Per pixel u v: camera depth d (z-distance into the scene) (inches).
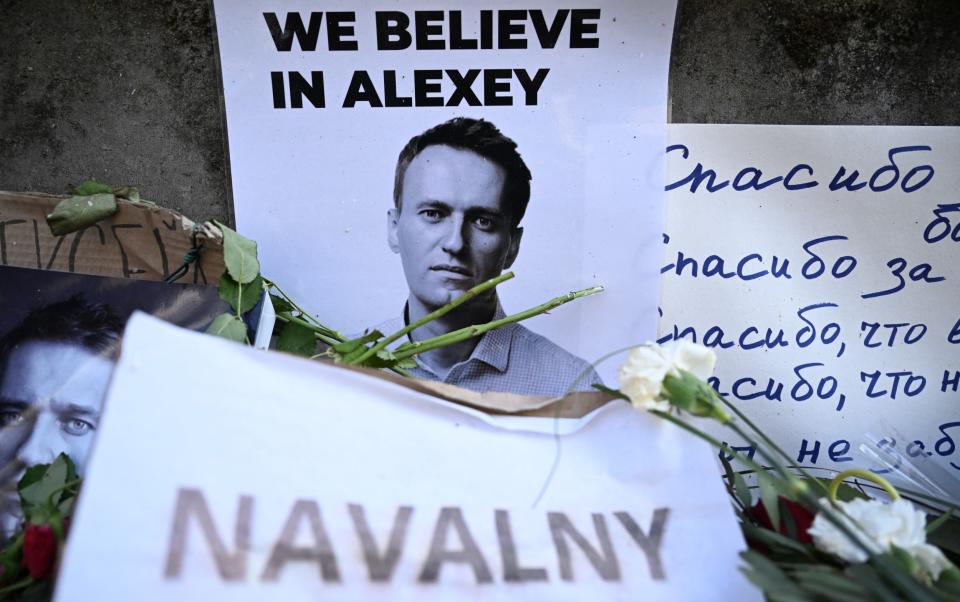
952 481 43.9
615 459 30.8
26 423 37.6
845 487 38.3
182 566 26.3
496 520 29.0
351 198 41.8
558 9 39.6
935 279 43.6
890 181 42.5
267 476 28.0
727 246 42.9
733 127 41.6
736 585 28.5
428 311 42.8
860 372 44.4
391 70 40.3
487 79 40.5
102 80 40.5
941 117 41.8
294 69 40.2
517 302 42.9
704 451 31.0
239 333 37.7
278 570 26.9
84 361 38.2
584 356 43.2
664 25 39.9
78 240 39.5
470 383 43.0
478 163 41.4
